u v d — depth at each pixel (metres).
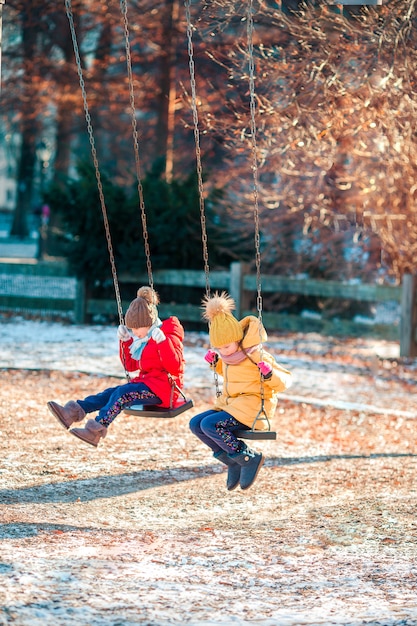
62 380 18.33
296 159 22.59
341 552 8.48
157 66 40.31
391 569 7.93
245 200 27.89
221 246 29.58
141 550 8.16
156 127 38.47
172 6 36.06
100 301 28.92
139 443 13.21
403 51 15.32
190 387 18.28
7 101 42.84
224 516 9.85
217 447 9.56
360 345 26.16
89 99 42.06
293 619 6.29
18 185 66.69
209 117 18.23
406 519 9.77
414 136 18.45
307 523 9.58
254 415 9.13
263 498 10.70
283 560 8.14
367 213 23.97
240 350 9.12
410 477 12.02
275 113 16.55
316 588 7.31
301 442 14.23
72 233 29.12
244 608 6.62
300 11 15.72
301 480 11.68
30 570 7.02
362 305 28.17
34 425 13.79
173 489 10.91
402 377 21.47
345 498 10.78
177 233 28.69
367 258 28.36
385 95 15.62
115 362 21.11
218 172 28.67
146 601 6.57
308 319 26.50
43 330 26.55
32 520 8.93
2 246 62.84
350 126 17.17
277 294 28.66
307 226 25.25
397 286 25.16
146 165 45.41
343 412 16.89
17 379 18.09
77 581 6.90
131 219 28.73
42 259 46.16
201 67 30.34
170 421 14.94
